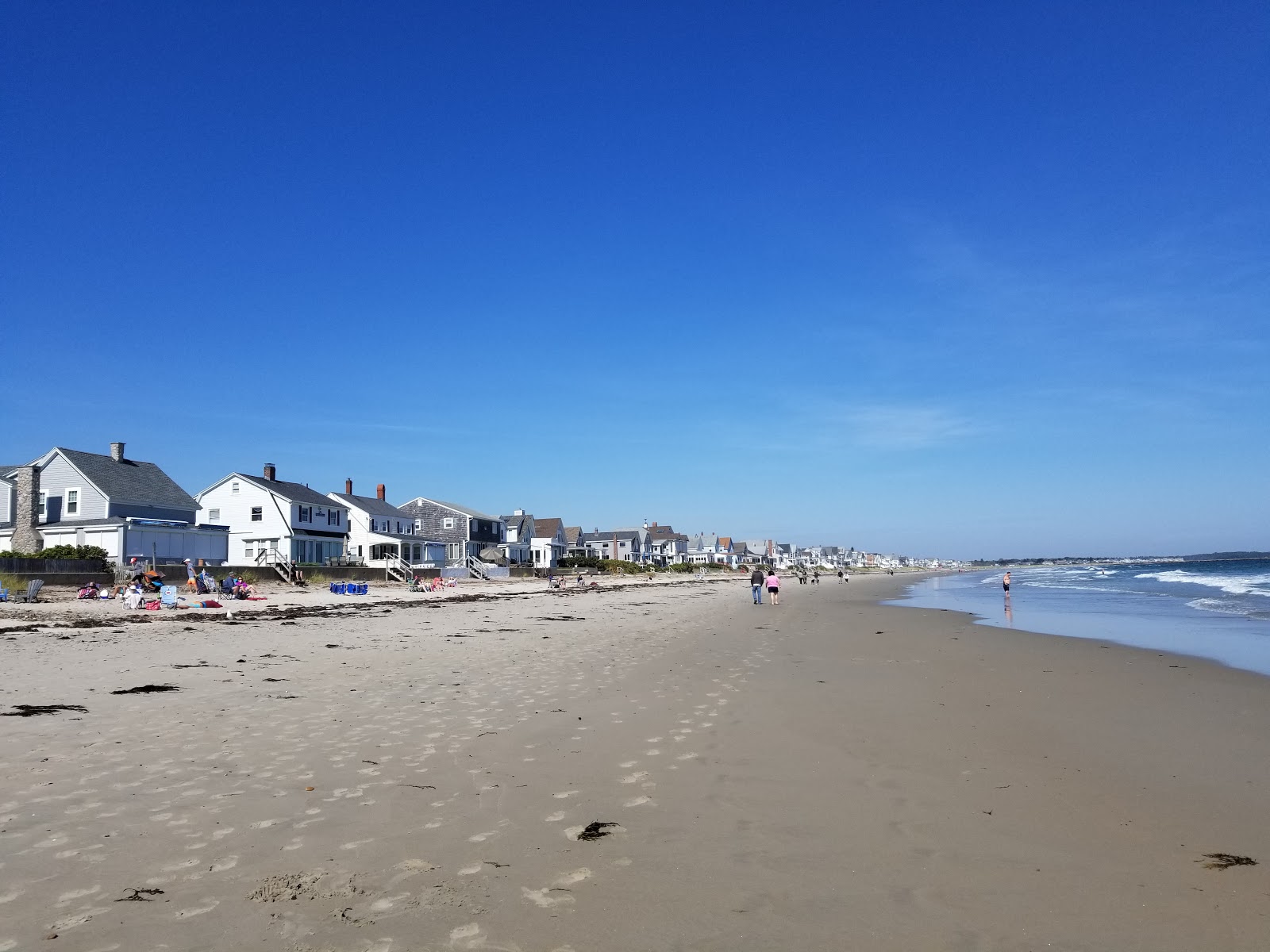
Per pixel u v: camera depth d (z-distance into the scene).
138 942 3.93
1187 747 8.36
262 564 46.38
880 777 7.17
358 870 4.88
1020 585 69.69
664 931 4.17
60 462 44.59
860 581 105.00
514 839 5.48
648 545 135.00
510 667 14.11
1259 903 4.55
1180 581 65.69
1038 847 5.45
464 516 78.19
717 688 12.13
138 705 9.72
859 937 4.13
